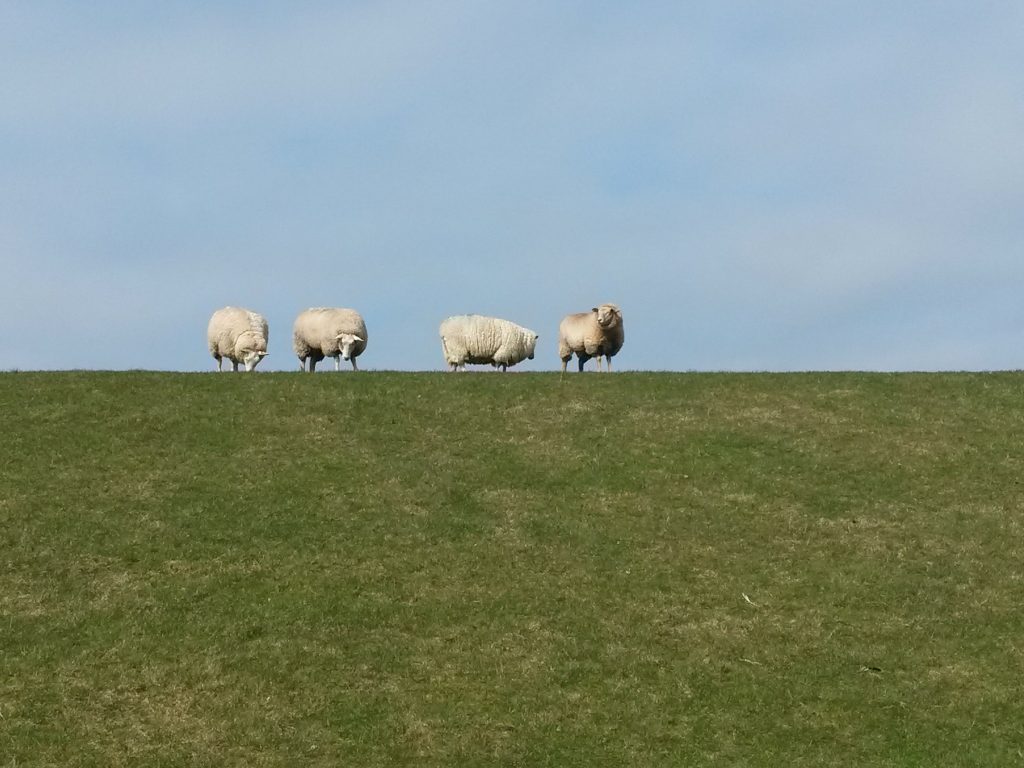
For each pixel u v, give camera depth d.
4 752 15.99
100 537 22.25
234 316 38.75
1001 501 24.52
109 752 16.17
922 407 29.61
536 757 16.45
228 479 24.84
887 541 22.83
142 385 30.25
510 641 19.27
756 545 22.72
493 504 24.12
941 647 19.31
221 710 17.19
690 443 27.17
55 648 18.62
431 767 16.16
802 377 32.16
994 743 16.86
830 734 17.09
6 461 25.36
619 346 38.62
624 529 23.22
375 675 18.23
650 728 17.16
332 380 31.11
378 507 23.83
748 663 18.88
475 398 29.89
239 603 20.12
